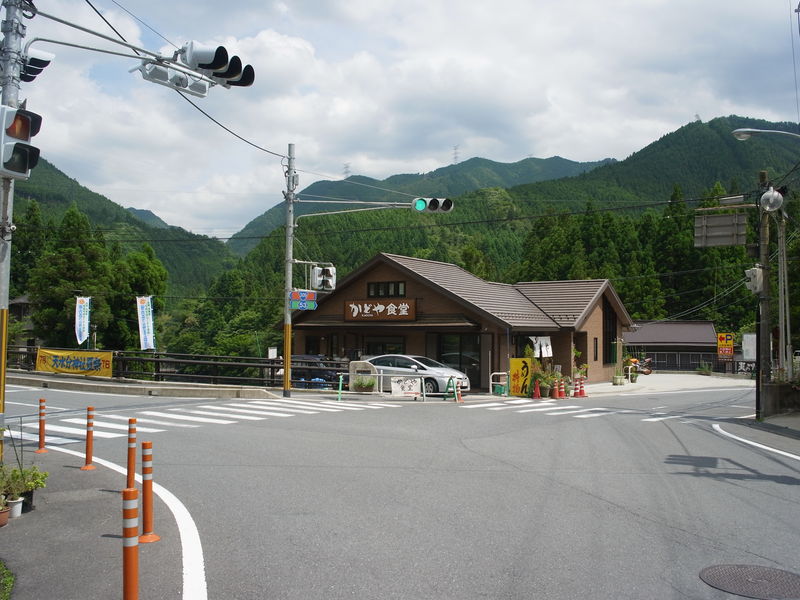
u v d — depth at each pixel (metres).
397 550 6.08
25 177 8.09
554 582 5.27
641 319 67.12
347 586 5.17
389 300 30.27
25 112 8.02
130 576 4.35
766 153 186.62
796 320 34.00
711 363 59.84
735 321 65.75
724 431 16.06
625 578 5.38
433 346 30.27
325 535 6.56
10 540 6.53
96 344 46.12
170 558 5.90
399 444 12.38
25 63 9.09
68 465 10.35
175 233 122.25
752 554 6.07
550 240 79.94
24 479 7.53
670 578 5.40
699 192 165.62
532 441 13.08
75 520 7.28
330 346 33.16
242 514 7.38
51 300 45.12
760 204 19.88
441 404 21.05
